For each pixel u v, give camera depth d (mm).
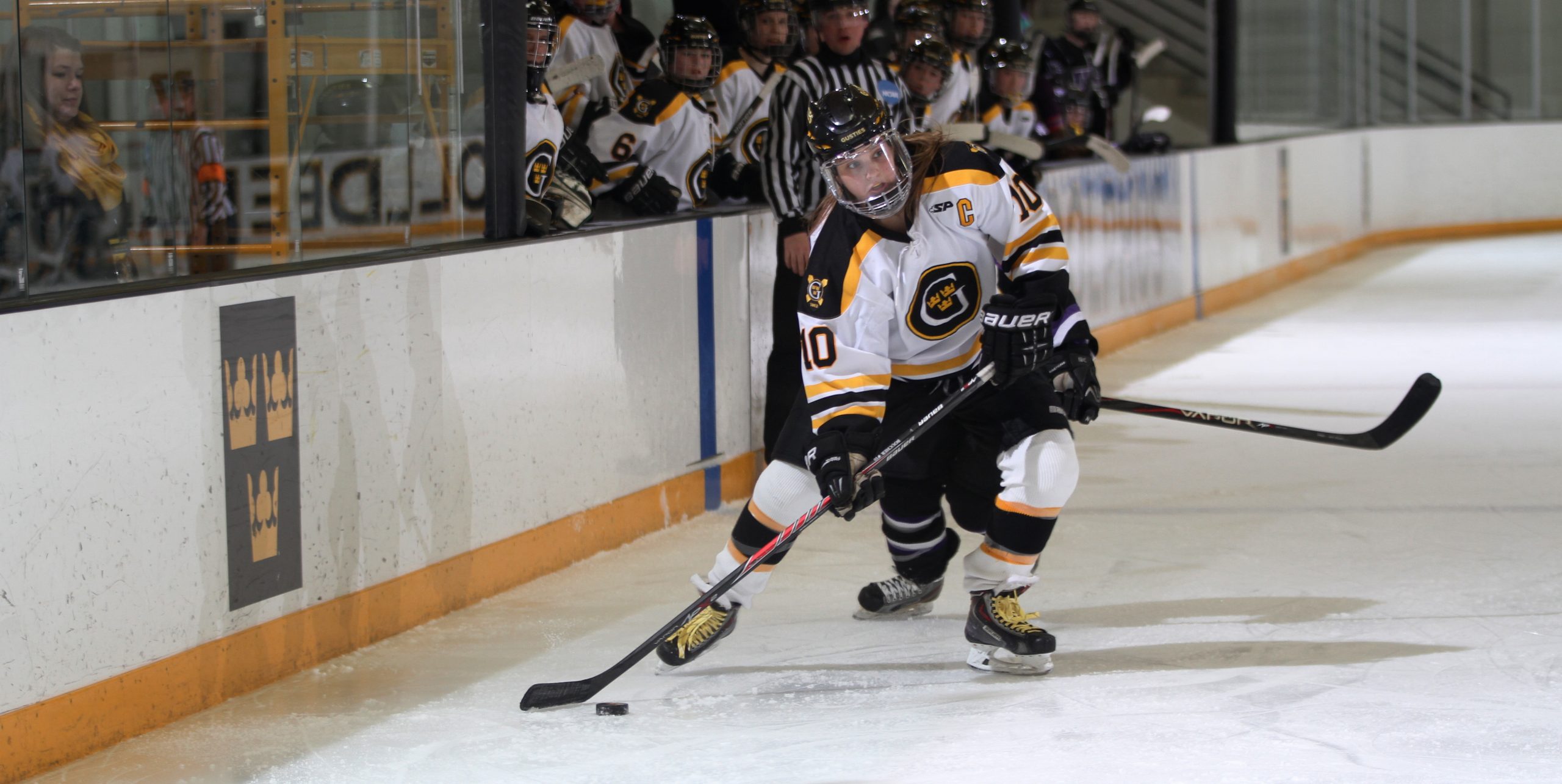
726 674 12359
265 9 13219
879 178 10953
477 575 14750
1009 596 12016
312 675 12539
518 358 15172
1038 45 30188
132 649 11047
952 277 11586
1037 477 11555
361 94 14188
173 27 12422
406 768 10242
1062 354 11641
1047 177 28047
